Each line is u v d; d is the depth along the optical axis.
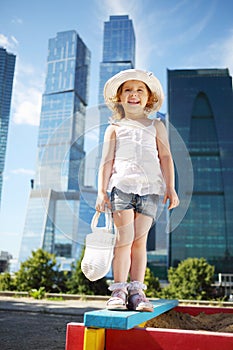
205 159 42.09
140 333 1.30
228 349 1.20
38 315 4.42
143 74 1.76
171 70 45.44
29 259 9.44
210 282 9.45
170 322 2.09
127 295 1.54
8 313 4.55
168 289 9.55
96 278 1.49
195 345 1.23
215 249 39.62
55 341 2.55
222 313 2.44
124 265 1.55
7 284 9.30
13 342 2.49
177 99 44.34
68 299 7.59
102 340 1.29
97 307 5.59
